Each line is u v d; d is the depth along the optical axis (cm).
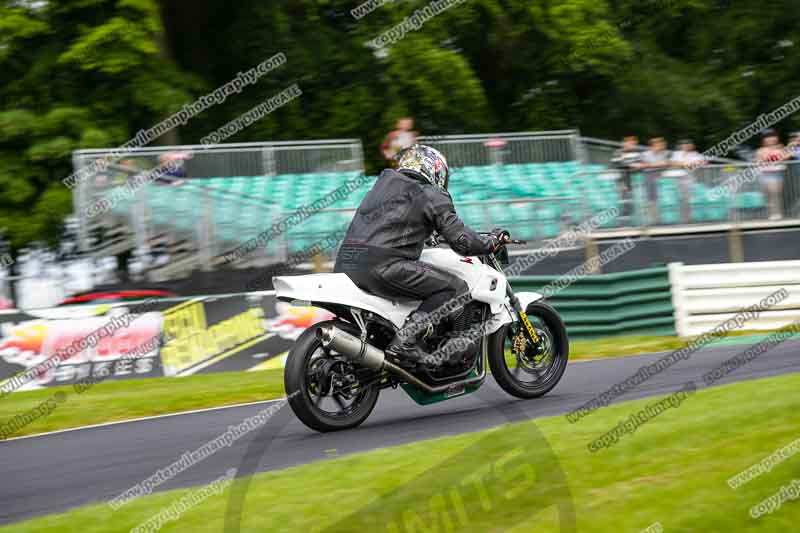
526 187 2314
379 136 2833
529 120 3238
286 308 1728
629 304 1875
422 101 2756
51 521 701
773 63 3475
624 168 2397
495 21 2938
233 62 2969
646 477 706
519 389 1100
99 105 2420
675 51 3575
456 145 2338
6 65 2411
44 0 2316
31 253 1989
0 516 780
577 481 706
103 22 2391
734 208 2417
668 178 2372
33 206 2306
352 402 1016
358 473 762
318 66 2892
